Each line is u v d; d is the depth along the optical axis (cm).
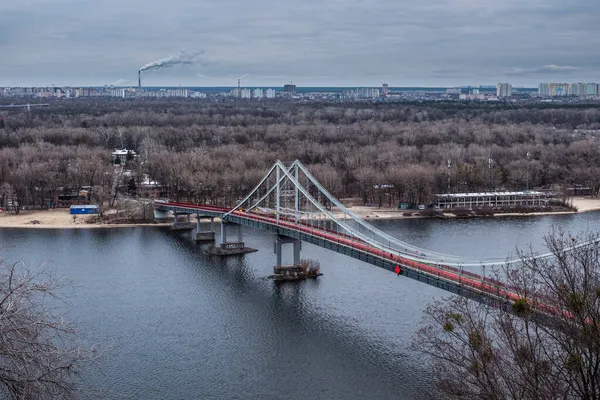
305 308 14262
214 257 19288
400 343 12031
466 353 8744
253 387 10519
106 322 13288
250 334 12750
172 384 10606
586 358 5662
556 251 6888
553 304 6262
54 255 18950
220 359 11581
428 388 10275
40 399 4822
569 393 5991
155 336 12600
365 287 15588
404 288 15375
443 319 10000
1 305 4750
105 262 18312
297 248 17162
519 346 6712
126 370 11056
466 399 7206
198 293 15462
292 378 10806
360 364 11231
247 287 16025
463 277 12081
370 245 15775
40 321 4975
